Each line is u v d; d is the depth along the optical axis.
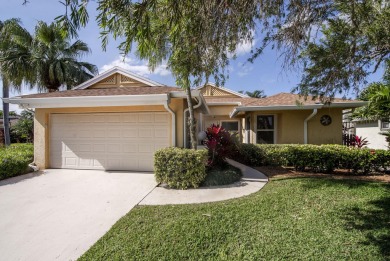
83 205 4.77
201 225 3.68
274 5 3.18
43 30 12.71
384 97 6.40
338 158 7.70
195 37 3.04
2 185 6.26
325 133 9.83
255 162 9.12
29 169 7.81
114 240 3.32
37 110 8.41
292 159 8.32
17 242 3.35
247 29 3.39
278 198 4.96
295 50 4.11
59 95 8.30
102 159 8.15
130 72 10.38
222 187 6.05
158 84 10.30
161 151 6.16
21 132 19.00
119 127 8.07
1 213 4.39
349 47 4.41
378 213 4.10
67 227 3.80
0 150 9.48
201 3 2.56
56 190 5.81
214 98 17.39
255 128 10.84
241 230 3.53
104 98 7.19
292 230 3.52
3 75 12.73
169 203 4.84
